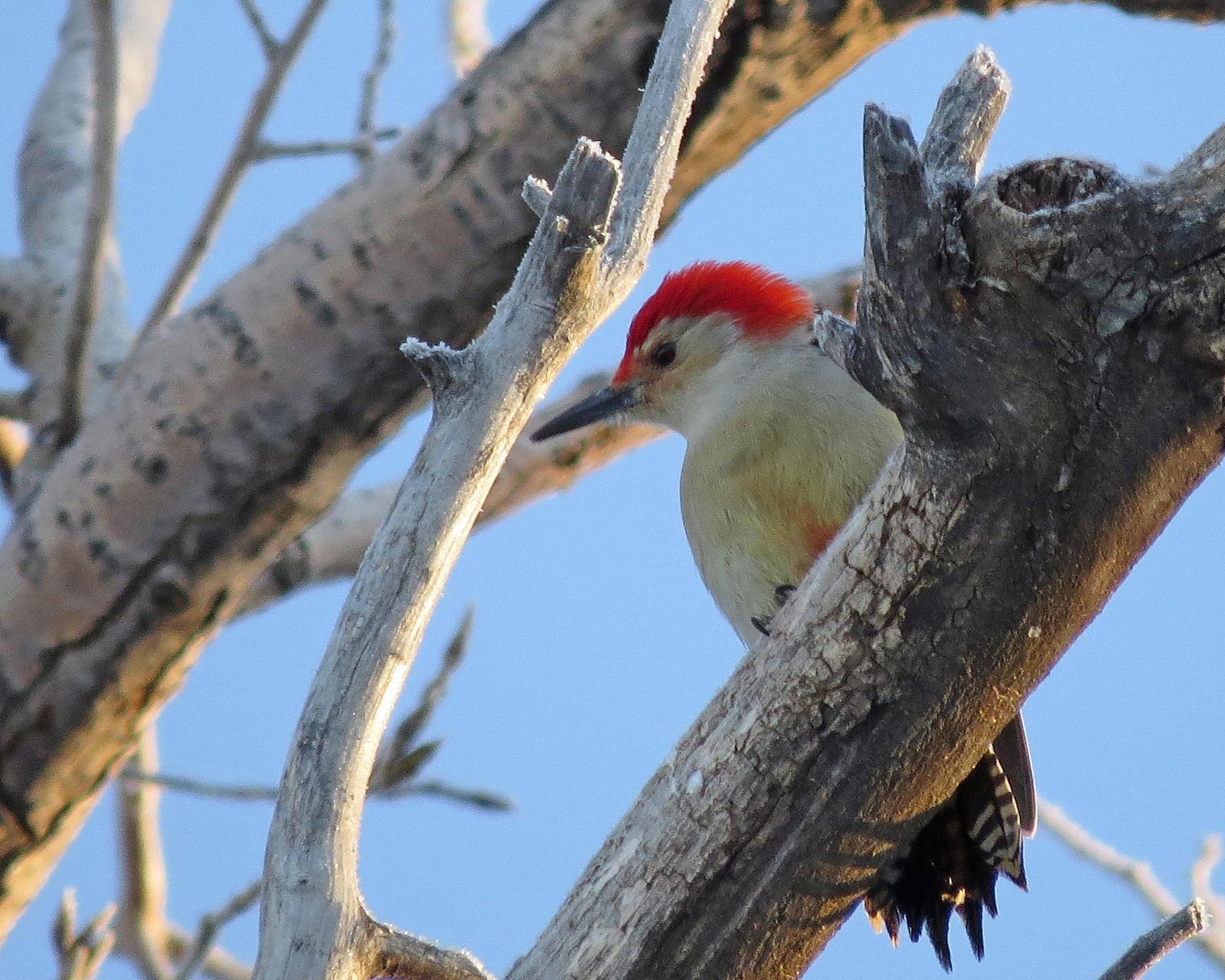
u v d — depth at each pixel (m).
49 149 14.82
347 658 6.45
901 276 6.19
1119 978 7.39
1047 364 6.23
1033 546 6.61
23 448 14.12
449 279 11.23
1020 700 7.12
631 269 7.32
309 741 6.30
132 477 11.38
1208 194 5.85
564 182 6.80
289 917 6.02
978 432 6.43
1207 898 11.94
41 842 11.95
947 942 8.83
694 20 7.78
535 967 7.42
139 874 13.87
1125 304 6.05
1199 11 12.32
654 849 7.35
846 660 6.98
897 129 6.00
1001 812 8.85
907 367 6.37
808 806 7.20
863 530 6.88
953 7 11.29
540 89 11.05
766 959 7.43
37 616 11.52
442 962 6.20
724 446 10.89
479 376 6.83
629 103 11.02
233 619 14.05
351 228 11.24
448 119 11.22
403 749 11.38
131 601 11.45
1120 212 5.91
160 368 11.44
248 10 11.83
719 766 7.25
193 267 11.73
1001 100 6.44
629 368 12.61
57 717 11.59
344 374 11.30
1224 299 6.00
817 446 10.59
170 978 13.70
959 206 6.14
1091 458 6.40
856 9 10.90
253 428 11.34
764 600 11.02
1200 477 6.59
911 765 7.14
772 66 10.99
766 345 11.80
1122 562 6.75
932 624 6.83
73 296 13.18
